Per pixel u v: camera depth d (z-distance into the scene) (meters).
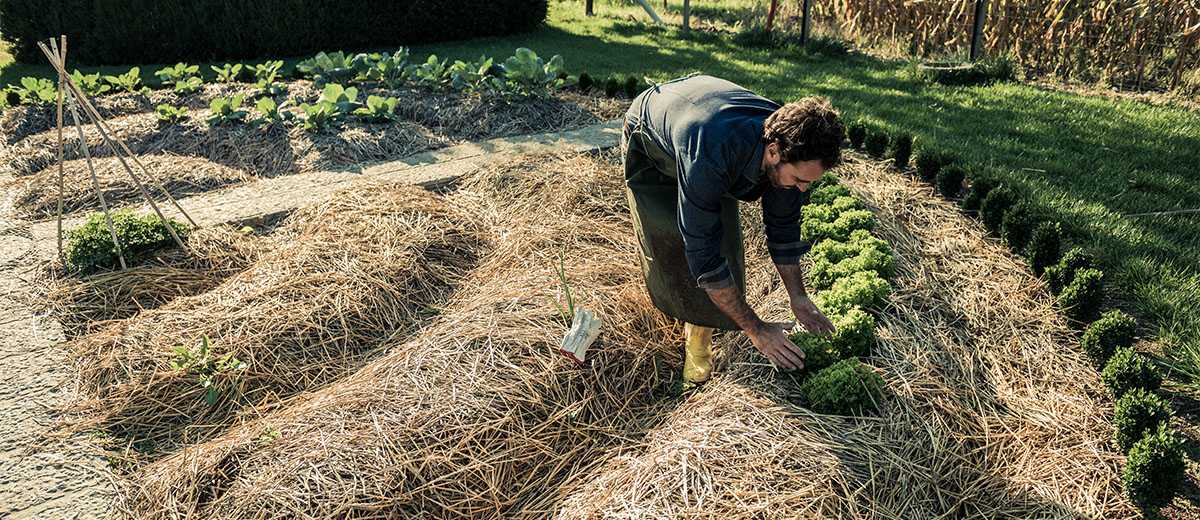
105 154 6.58
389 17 12.42
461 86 7.79
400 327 4.18
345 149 6.46
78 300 4.23
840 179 5.87
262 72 8.39
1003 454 3.24
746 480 2.87
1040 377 3.71
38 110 7.56
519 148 6.59
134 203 5.64
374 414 3.20
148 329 3.90
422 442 3.10
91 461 3.18
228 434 3.34
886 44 12.12
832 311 3.82
